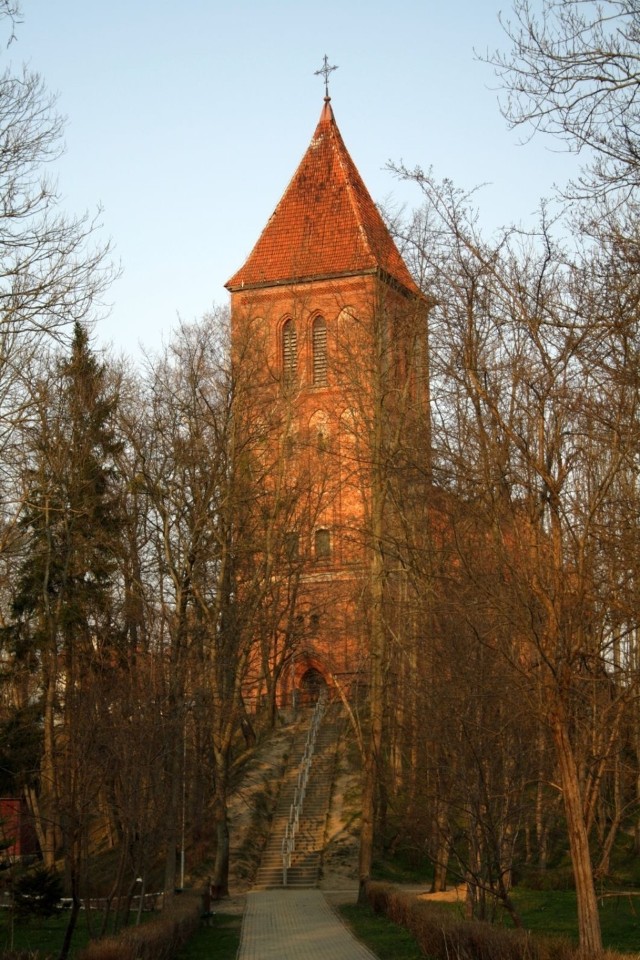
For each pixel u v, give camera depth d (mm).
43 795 44562
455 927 20344
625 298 14453
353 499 54906
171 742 27234
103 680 28109
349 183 71625
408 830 24984
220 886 39125
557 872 37031
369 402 39719
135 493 40250
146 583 41062
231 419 41438
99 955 18391
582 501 16500
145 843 25000
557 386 15734
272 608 50375
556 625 15555
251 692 60156
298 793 49750
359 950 25344
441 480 18234
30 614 43500
